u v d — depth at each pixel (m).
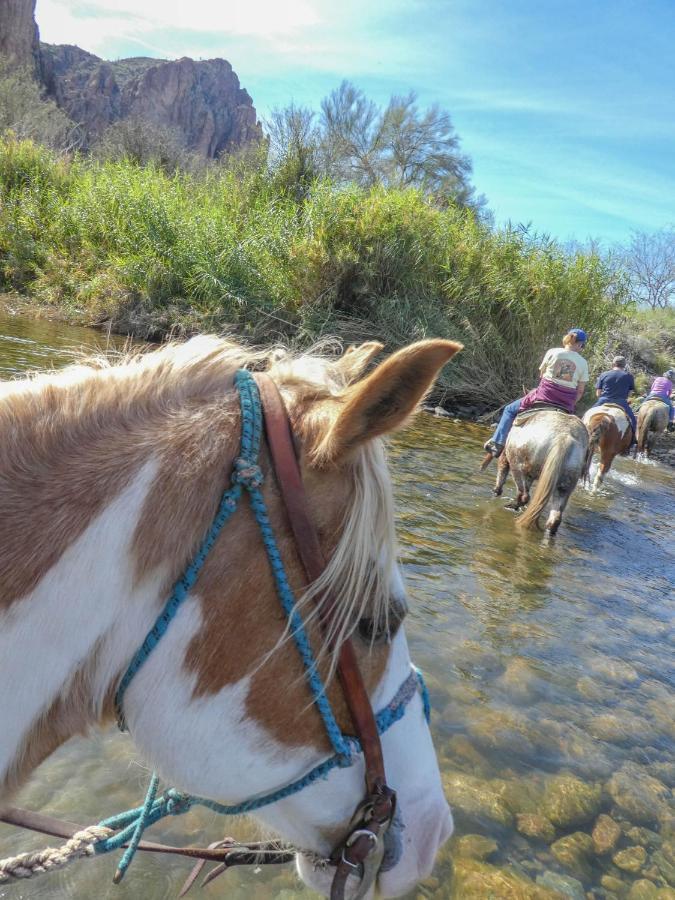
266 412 1.33
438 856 2.59
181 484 1.24
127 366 1.39
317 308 14.48
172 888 2.29
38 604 1.16
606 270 14.20
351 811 1.43
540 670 4.13
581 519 8.03
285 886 2.36
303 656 1.28
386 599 1.35
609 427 9.87
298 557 1.27
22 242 16.58
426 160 33.28
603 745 3.49
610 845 2.82
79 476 1.22
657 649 4.73
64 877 2.26
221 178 18.91
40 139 33.03
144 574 1.21
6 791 1.22
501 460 7.99
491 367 14.08
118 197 16.52
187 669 1.25
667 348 22.34
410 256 14.49
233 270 14.66
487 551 6.09
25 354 9.42
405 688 1.49
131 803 2.62
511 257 14.41
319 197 14.86
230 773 1.30
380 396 1.23
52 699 1.20
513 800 2.98
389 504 1.34
